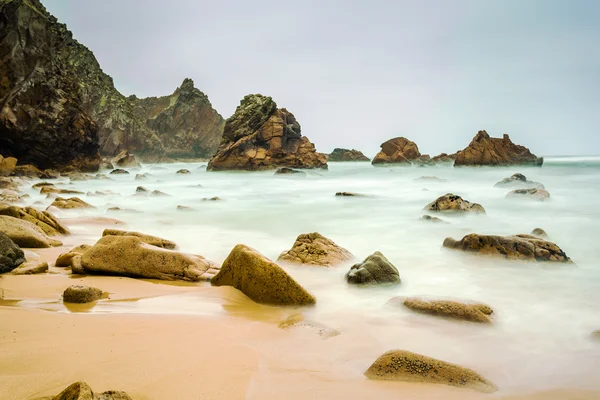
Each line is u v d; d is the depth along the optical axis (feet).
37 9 131.13
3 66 113.80
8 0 112.27
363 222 47.37
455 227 42.93
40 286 22.33
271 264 21.35
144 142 274.36
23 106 118.73
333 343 15.76
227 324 17.29
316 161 169.99
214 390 11.51
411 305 19.38
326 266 27.12
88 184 107.34
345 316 19.11
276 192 86.07
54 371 12.18
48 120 125.18
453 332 17.12
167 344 14.67
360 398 11.51
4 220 32.99
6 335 14.89
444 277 25.77
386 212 54.54
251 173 156.25
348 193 71.41
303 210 58.34
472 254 30.04
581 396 12.09
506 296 22.08
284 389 11.85
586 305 20.68
